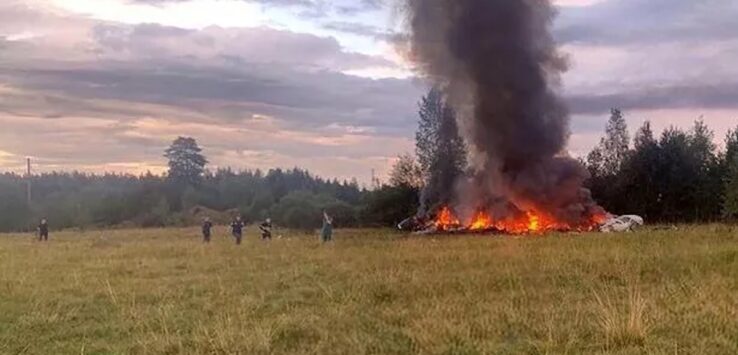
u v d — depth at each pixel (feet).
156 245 105.29
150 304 42.27
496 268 53.72
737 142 160.35
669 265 50.29
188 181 370.94
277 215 232.53
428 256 67.00
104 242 122.83
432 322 31.63
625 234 91.91
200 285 50.24
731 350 24.77
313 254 76.18
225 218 293.43
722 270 46.34
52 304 41.96
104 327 34.91
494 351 26.71
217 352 27.91
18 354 29.48
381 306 38.45
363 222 196.03
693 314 30.99
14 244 122.72
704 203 160.86
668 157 164.55
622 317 29.27
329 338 30.48
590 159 179.11
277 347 29.04
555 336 27.99
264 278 54.08
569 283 44.55
